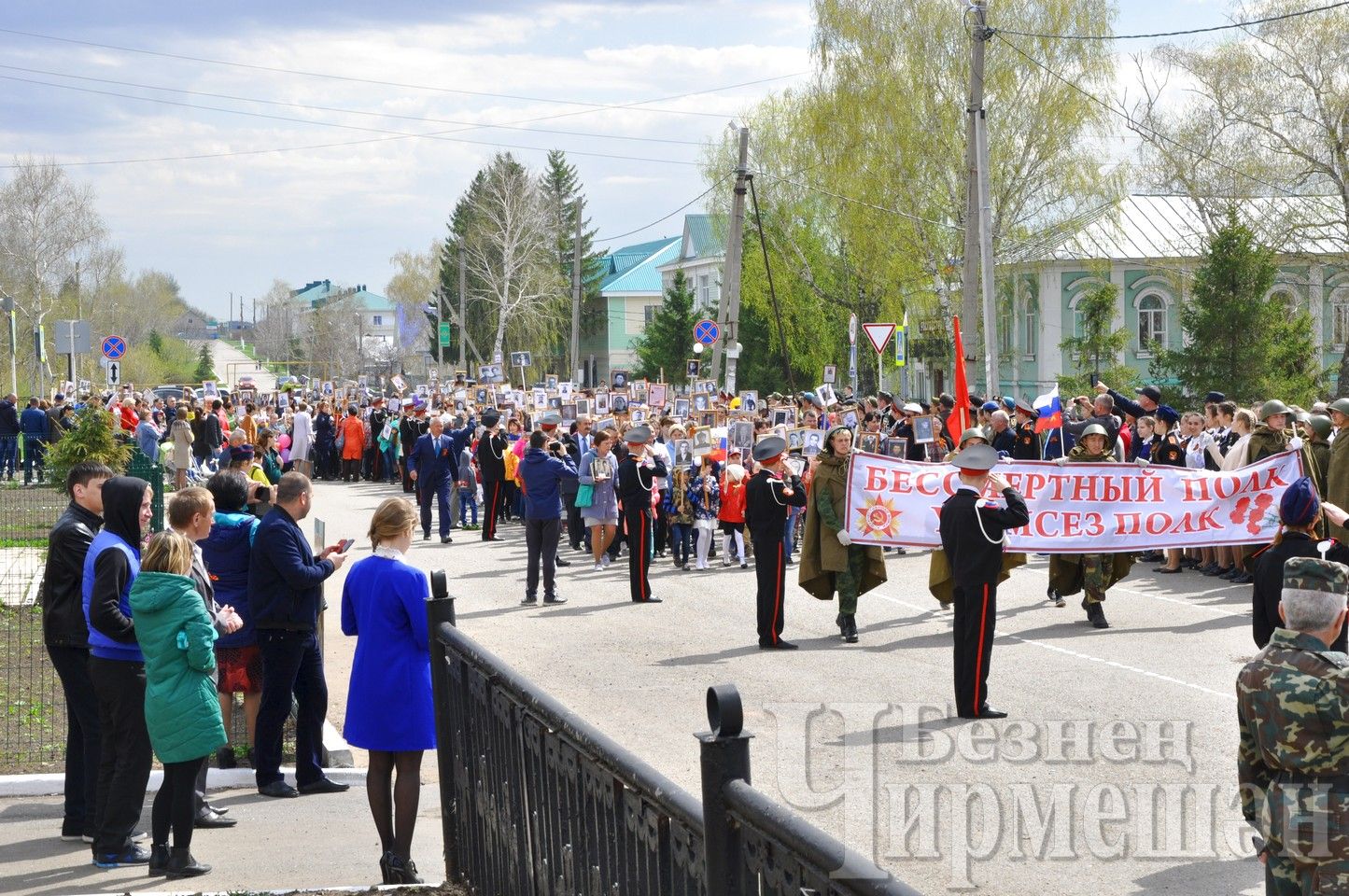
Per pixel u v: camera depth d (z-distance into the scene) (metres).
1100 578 13.78
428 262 119.38
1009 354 54.91
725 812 3.20
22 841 7.47
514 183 84.25
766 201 53.34
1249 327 34.22
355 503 29.70
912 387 58.69
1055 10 40.38
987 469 9.97
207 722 6.75
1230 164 41.41
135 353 102.62
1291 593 4.68
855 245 42.81
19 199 76.94
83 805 7.47
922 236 41.94
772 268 53.69
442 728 6.46
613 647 13.19
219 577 9.00
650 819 3.77
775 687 11.13
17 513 18.75
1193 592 15.73
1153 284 52.09
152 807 7.48
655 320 73.12
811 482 13.60
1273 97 40.69
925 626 14.23
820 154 43.12
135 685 6.91
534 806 5.03
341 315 131.12
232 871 6.87
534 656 12.76
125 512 7.06
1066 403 34.19
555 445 16.34
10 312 46.75
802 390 57.91
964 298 27.56
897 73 41.12
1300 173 40.97
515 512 26.11
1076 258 45.03
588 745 4.23
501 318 77.44
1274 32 40.09
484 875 5.89
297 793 8.50
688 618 14.93
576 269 50.47
